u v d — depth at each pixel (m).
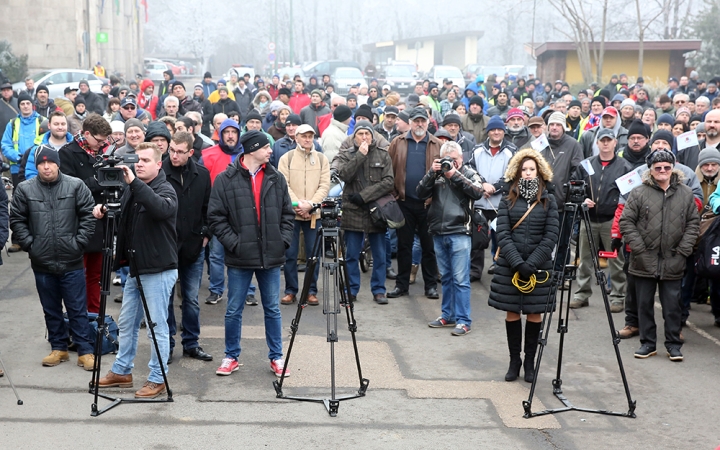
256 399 6.00
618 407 6.01
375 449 5.17
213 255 8.62
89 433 5.31
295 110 18.70
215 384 6.30
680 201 7.08
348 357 7.01
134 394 6.03
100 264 7.28
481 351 7.29
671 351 7.10
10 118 13.22
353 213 8.62
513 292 6.37
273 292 6.50
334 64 44.88
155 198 5.71
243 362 6.84
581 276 8.79
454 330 7.79
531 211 6.39
